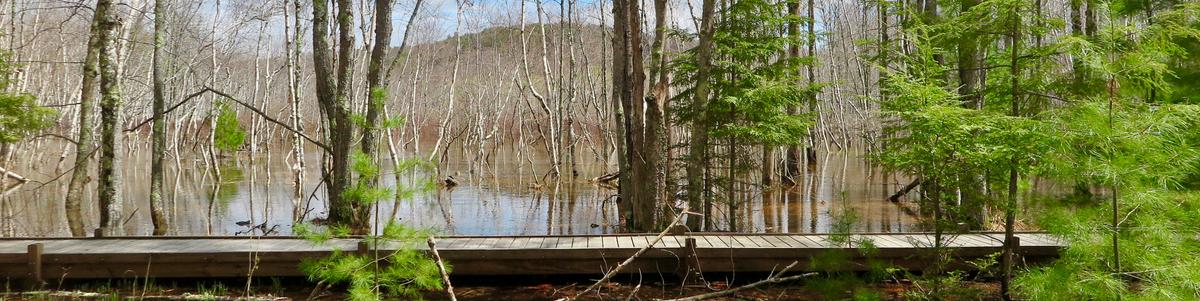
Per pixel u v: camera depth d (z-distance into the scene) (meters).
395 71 45.56
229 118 14.70
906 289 7.45
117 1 12.28
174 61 26.42
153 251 7.89
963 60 7.11
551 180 23.64
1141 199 5.13
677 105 12.62
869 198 17.83
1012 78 6.37
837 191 19.52
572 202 17.59
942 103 6.23
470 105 43.88
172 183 22.41
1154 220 5.27
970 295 6.71
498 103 38.62
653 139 11.11
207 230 12.66
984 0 6.64
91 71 12.88
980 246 7.87
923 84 6.30
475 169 28.72
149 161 34.75
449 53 45.19
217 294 7.51
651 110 11.08
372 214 14.79
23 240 8.69
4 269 7.72
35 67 27.06
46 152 31.89
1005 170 6.11
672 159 12.03
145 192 19.53
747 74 11.16
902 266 7.87
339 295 7.52
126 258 7.77
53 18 27.02
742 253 7.97
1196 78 8.24
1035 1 6.28
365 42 20.67
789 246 8.11
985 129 5.83
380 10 12.80
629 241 8.62
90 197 17.97
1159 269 5.09
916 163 6.29
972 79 8.80
